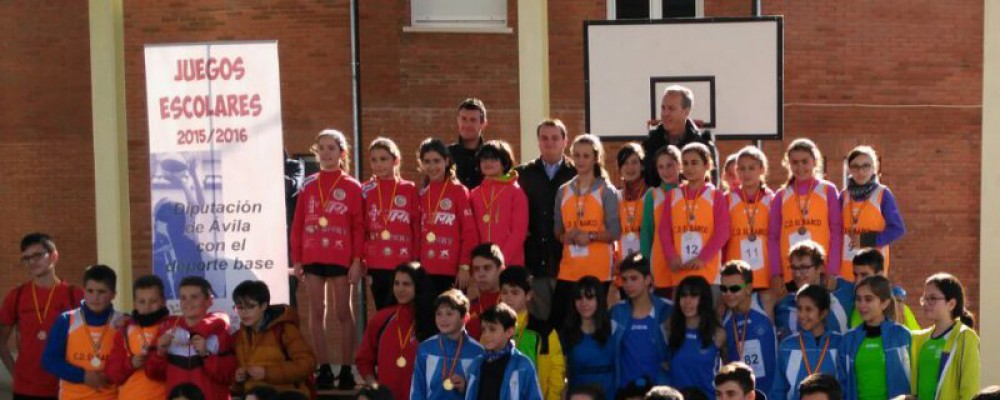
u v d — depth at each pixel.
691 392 7.51
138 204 14.24
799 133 14.02
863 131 14.10
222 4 14.09
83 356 8.29
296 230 9.09
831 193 8.77
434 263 8.85
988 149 11.86
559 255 9.07
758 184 8.90
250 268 8.80
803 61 14.00
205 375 8.05
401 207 8.95
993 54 11.82
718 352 7.87
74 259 14.17
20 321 8.71
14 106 14.20
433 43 14.09
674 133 9.21
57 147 14.18
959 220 14.24
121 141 11.48
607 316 8.05
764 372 8.03
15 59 14.17
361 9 14.04
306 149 14.08
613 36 11.37
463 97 14.12
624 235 8.93
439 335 7.82
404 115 14.09
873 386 7.51
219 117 8.80
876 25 14.05
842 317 8.45
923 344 7.52
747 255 8.78
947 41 14.15
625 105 11.37
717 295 8.58
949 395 7.36
